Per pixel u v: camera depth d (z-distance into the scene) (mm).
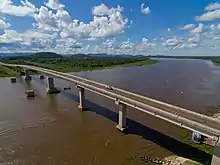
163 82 116062
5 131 50406
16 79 139000
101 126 52875
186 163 35250
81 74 160000
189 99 77312
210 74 154750
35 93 94062
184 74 154750
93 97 82188
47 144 43594
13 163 36781
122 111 48969
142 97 52000
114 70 191375
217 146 29469
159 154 38781
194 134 43031
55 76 92125
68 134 48312
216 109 64938
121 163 36219
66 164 36312
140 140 44625
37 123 55469
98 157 38312
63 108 69250
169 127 51406
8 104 74750
